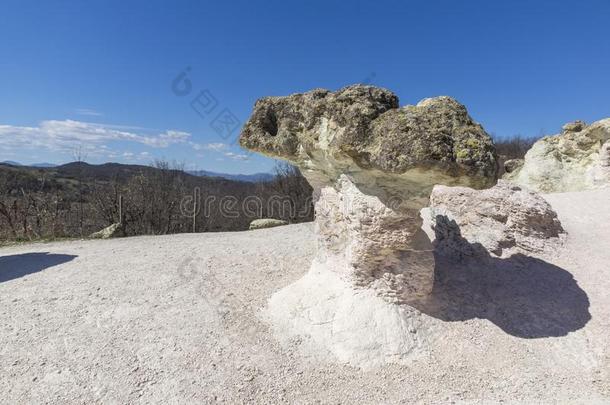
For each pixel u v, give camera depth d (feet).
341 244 16.48
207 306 17.44
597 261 21.54
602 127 41.86
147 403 11.76
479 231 22.35
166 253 26.76
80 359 13.74
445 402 11.91
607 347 14.89
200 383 12.56
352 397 12.07
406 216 14.23
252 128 16.96
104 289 19.70
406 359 13.69
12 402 11.77
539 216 22.97
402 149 12.11
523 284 18.80
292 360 13.69
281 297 17.19
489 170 12.23
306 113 15.60
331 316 15.05
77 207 53.72
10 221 40.24
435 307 16.05
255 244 29.12
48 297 18.86
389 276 15.23
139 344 14.53
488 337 15.05
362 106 13.50
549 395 12.41
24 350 14.26
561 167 45.96
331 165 15.52
